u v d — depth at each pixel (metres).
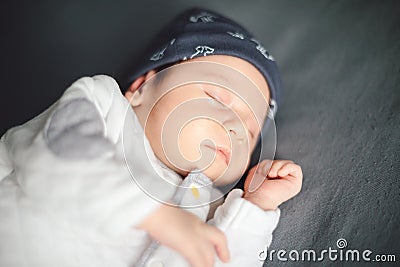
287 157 1.29
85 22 1.44
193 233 0.90
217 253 0.93
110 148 0.88
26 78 1.37
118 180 0.84
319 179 1.22
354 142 1.27
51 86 1.36
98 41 1.42
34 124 0.98
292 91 1.40
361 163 1.22
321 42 1.47
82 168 0.84
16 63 1.38
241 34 1.30
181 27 1.32
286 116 1.37
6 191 0.94
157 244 0.96
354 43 1.46
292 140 1.32
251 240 1.02
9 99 1.34
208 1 1.48
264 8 1.49
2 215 0.92
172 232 0.89
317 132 1.32
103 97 1.03
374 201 1.14
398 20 1.47
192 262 0.89
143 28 1.43
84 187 0.83
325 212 1.15
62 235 0.91
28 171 0.85
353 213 1.13
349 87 1.39
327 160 1.25
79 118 0.90
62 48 1.40
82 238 0.92
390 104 1.32
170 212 0.90
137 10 1.46
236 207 1.04
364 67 1.41
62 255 0.91
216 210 1.09
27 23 1.41
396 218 1.10
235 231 1.02
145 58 1.33
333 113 1.35
